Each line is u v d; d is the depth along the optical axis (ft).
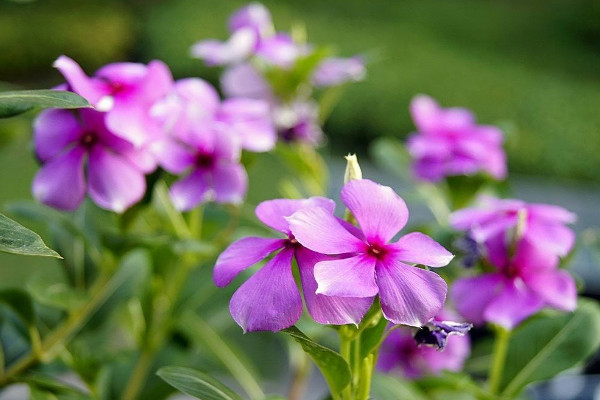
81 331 1.78
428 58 8.89
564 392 2.14
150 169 1.57
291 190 2.15
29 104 1.24
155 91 1.53
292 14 9.91
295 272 1.29
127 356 1.78
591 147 6.90
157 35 9.16
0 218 1.25
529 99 7.73
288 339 2.01
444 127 2.07
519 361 1.68
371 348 1.34
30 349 1.78
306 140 2.25
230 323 2.02
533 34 11.84
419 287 1.23
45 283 1.65
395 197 1.27
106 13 9.81
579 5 12.35
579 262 3.29
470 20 12.06
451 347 1.94
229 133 1.65
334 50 2.27
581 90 8.27
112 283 1.81
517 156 6.73
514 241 1.59
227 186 1.66
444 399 1.77
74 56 9.31
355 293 1.21
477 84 8.07
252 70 2.24
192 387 1.32
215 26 9.20
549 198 6.04
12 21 9.20
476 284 1.60
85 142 1.54
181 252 1.71
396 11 12.05
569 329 1.69
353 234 1.26
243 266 1.27
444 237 1.66
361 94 7.38
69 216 1.70
